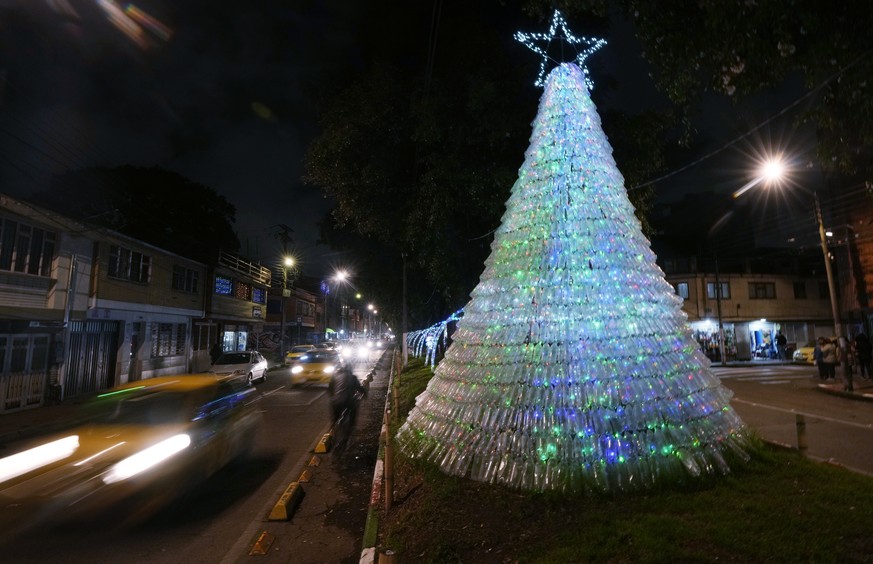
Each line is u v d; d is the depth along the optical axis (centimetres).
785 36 325
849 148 385
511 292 634
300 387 2011
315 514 612
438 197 1066
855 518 404
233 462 823
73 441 589
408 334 3025
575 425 532
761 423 1055
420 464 634
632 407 538
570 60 768
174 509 622
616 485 496
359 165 1221
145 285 2216
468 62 1056
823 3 314
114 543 516
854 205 1892
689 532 395
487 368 614
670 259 3544
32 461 569
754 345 3478
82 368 1833
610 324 577
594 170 653
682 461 516
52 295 1605
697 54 380
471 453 574
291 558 489
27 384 1509
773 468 540
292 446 981
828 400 1445
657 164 1043
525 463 529
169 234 2831
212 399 718
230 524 576
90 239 1803
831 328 3581
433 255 1180
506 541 430
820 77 343
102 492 560
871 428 981
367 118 1139
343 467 830
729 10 333
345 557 493
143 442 594
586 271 602
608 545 387
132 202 2481
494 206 1050
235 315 3325
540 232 637
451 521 478
